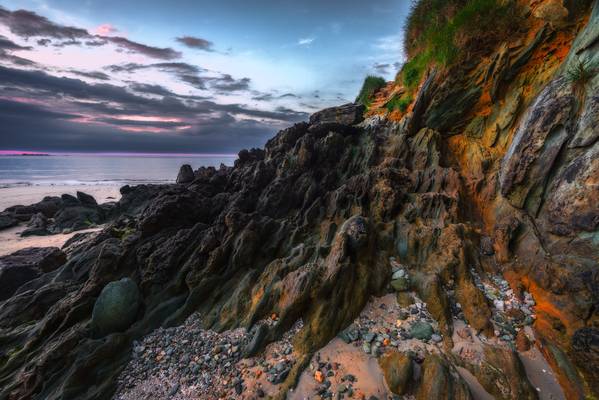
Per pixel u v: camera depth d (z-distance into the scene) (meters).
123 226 17.50
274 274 10.99
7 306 11.99
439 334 8.66
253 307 10.33
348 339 8.88
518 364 7.38
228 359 9.04
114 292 10.38
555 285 8.42
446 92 14.96
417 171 14.49
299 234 13.38
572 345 7.18
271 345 9.18
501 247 10.50
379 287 10.41
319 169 17.12
